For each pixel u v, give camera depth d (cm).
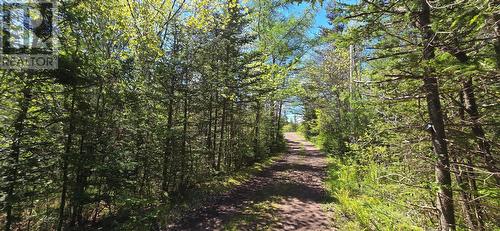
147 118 848
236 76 1330
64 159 575
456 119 505
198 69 1046
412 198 592
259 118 2081
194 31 1111
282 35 1622
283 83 1786
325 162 2067
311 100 2436
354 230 691
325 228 753
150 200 794
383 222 604
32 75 525
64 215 657
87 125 607
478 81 423
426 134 558
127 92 764
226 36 1257
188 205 915
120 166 635
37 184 546
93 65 618
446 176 415
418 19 419
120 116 748
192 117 1232
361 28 447
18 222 578
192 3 1105
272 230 744
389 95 513
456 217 505
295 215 867
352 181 1022
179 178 1065
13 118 523
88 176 649
